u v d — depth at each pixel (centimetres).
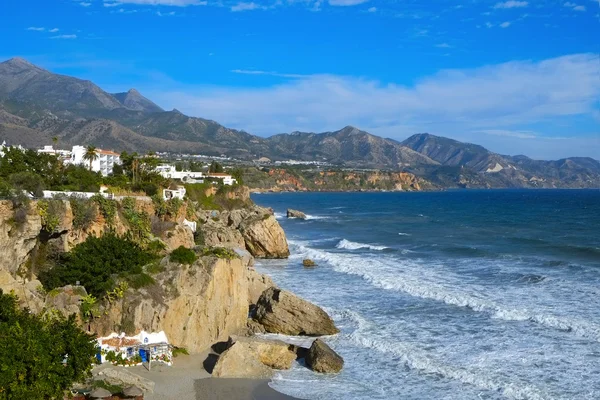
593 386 3086
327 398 3041
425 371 3394
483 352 3662
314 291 5572
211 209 12481
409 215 17538
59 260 4366
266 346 3522
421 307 4838
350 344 3928
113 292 3531
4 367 2356
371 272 6475
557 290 5338
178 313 3628
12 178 5212
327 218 16288
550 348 3700
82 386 2852
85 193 5322
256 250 8106
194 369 3400
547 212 18375
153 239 5469
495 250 8412
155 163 11081
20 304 3275
